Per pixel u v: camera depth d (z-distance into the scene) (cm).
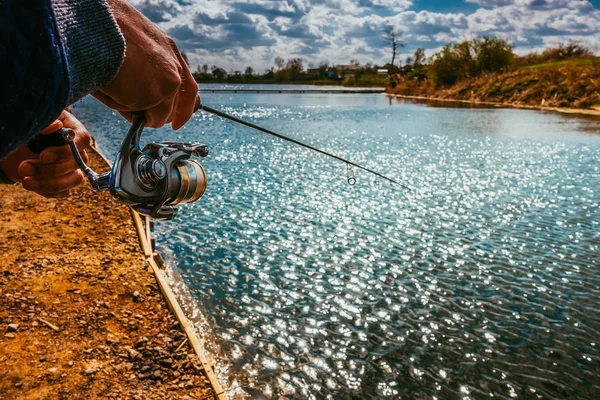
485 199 1141
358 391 448
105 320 505
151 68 74
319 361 489
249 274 688
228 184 1250
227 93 7331
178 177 98
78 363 430
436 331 554
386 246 817
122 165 88
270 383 452
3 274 595
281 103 4853
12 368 416
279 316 574
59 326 487
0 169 92
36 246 699
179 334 488
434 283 678
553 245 839
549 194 1195
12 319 493
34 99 55
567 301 634
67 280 590
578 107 3778
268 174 1388
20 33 53
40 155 87
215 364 475
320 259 752
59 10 57
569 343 537
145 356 447
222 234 849
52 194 94
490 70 5428
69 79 58
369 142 2081
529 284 682
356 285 665
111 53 64
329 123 2861
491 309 609
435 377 472
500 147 1942
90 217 848
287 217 966
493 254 793
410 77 7462
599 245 841
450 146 1969
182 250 766
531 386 464
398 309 602
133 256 685
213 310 581
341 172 1427
